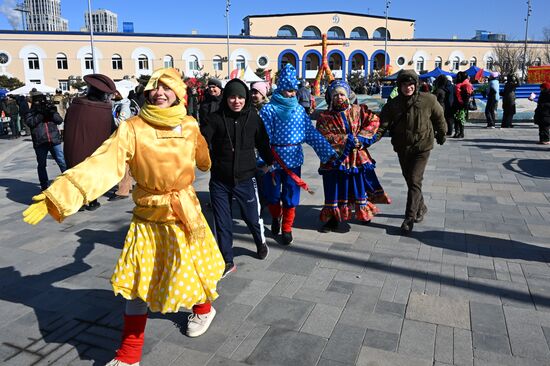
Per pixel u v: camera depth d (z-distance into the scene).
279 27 60.16
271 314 3.43
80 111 5.24
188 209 2.74
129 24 57.28
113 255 4.70
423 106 4.88
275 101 4.69
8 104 16.03
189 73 53.47
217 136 4.01
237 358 2.92
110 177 2.49
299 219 5.70
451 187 7.14
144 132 2.63
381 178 7.87
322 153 4.72
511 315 3.35
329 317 3.37
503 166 8.70
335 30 61.69
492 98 14.93
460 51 61.03
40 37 47.22
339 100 4.91
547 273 4.05
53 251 4.82
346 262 4.37
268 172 4.80
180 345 3.07
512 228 5.21
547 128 11.16
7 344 3.12
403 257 4.46
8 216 6.16
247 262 4.41
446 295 3.68
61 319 3.44
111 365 2.77
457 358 2.86
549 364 2.79
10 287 3.98
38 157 7.14
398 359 2.86
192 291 2.73
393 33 63.28
